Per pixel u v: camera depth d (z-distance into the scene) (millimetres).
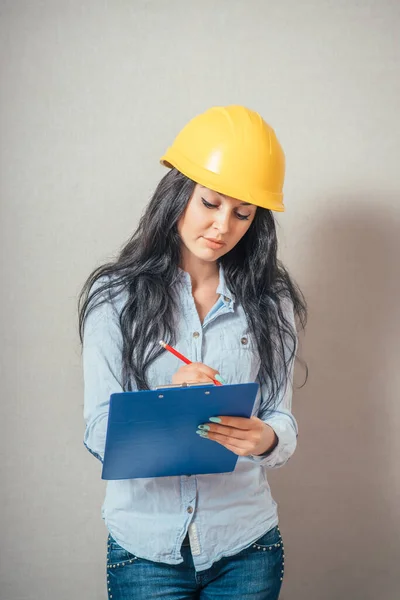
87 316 1354
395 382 1960
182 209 1320
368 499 1994
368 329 1930
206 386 1096
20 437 1827
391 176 1876
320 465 1965
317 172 1845
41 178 1739
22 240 1752
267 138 1306
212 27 1754
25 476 1846
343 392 1943
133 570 1355
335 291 1901
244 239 1430
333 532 1996
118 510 1353
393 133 1863
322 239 1873
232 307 1397
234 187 1256
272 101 1800
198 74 1762
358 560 2018
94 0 1707
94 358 1322
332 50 1810
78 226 1765
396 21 1832
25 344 1790
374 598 2041
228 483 1371
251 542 1381
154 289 1336
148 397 1079
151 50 1740
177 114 1765
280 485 1962
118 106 1742
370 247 1894
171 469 1270
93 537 1900
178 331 1358
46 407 1822
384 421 1970
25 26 1692
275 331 1446
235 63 1772
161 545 1332
